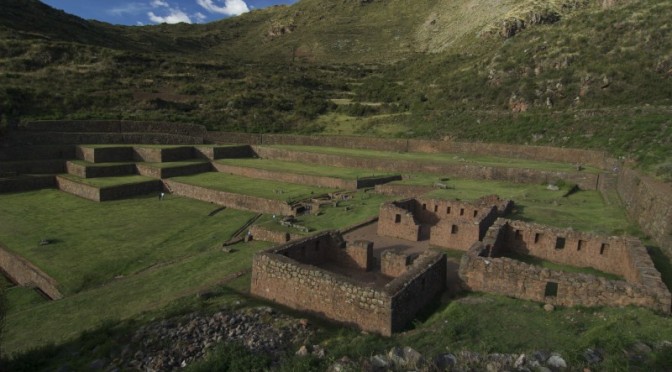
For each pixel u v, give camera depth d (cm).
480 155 5950
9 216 4088
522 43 8238
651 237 2559
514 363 1066
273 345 1326
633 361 1048
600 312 1476
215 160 6238
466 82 8162
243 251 2911
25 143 5669
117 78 8650
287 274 1725
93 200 4731
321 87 10912
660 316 1351
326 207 3866
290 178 5141
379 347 1248
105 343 1473
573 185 4206
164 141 6888
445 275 1886
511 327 1369
